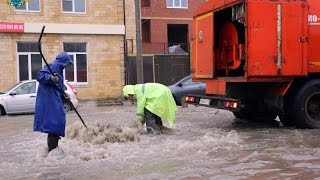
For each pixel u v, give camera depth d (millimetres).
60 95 7738
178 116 14078
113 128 9539
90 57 24625
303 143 8484
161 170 6438
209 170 6371
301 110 10328
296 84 10492
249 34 9734
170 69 28703
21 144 9180
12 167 6957
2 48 22953
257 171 6273
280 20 9891
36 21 23562
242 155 7406
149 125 10008
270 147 8102
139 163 6941
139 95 9992
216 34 11500
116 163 6977
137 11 21219
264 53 9820
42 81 7477
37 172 6574
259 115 12188
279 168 6438
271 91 10477
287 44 9938
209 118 13391
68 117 14828
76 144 8625
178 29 39562
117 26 25000
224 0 10570
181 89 18156
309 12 10133
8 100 17781
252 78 9859
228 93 10648
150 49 35156
